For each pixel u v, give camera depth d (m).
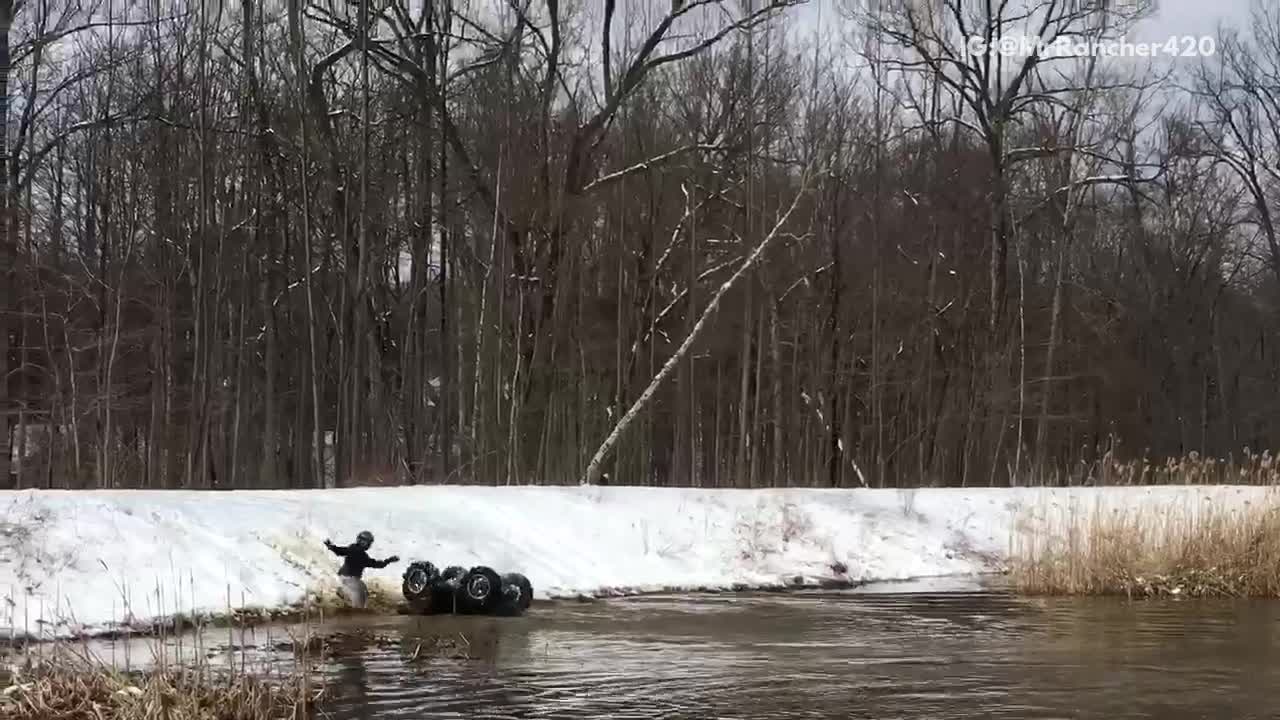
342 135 35.97
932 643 13.67
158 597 12.68
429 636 13.76
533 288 35.22
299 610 14.84
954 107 44.31
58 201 39.72
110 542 14.57
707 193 40.44
